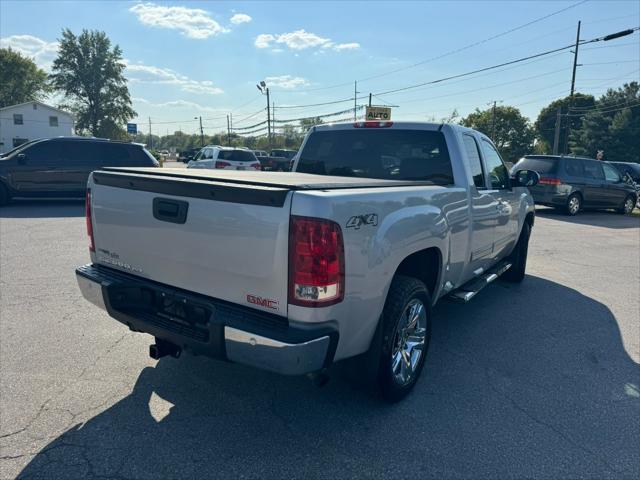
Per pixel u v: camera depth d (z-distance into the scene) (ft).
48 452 8.89
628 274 24.79
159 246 9.71
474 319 17.20
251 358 8.34
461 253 13.64
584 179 49.70
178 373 12.18
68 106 244.22
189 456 8.91
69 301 17.39
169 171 11.39
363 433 9.81
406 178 14.55
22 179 43.29
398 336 10.77
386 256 9.45
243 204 8.36
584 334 15.94
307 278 7.97
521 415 10.71
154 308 10.09
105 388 11.33
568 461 9.10
